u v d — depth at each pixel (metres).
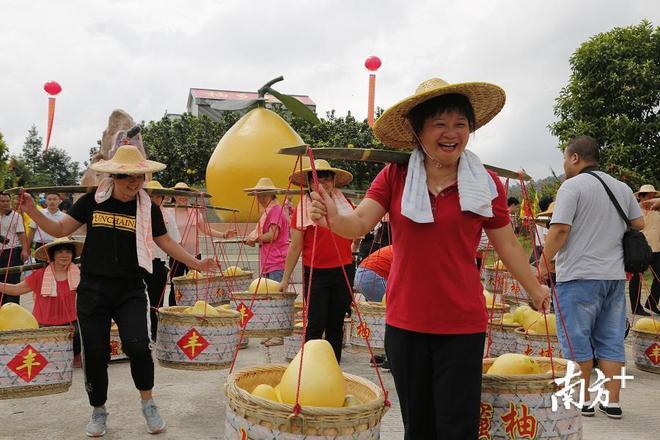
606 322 4.05
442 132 2.23
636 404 4.36
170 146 17.42
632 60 15.78
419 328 2.28
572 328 3.97
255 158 12.04
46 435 3.50
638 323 5.31
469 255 2.28
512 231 2.44
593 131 16.05
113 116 11.98
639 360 5.18
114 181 3.53
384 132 2.50
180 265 7.21
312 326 4.46
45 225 3.47
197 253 6.05
